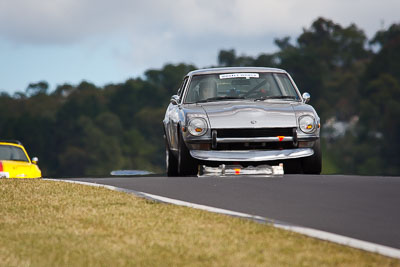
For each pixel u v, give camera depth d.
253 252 19.38
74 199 30.38
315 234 21.92
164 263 18.39
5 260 19.02
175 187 34.78
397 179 37.81
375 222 24.97
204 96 43.06
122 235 22.12
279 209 27.80
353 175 40.38
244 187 34.31
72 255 19.42
